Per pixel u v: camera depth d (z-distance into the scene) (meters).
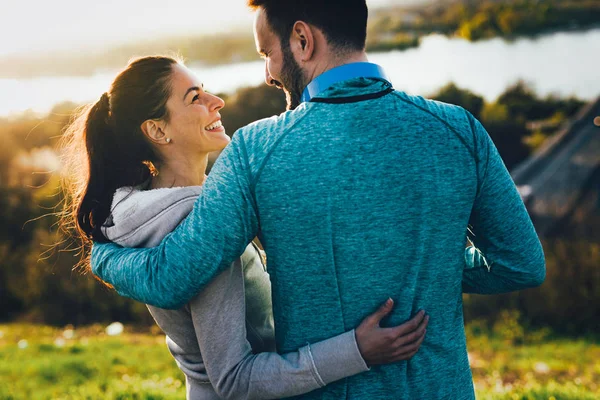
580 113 19.08
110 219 1.74
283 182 1.48
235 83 17.97
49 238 14.76
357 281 1.50
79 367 7.83
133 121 1.81
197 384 1.80
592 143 17.59
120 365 8.07
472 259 1.78
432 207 1.50
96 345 9.90
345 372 1.50
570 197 16.23
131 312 13.85
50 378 7.39
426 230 1.51
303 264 1.50
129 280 1.58
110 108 1.82
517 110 23.84
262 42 1.66
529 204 16.44
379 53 25.80
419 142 1.50
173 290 1.51
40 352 9.38
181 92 1.83
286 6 1.59
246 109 17.27
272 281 1.57
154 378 6.65
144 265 1.56
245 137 1.53
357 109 1.50
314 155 1.48
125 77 1.81
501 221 1.59
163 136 1.84
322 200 1.47
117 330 12.09
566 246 12.29
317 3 1.56
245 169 1.50
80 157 1.90
